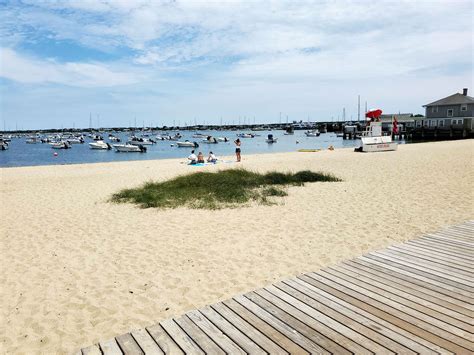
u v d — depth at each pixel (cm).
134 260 697
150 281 602
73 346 430
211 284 584
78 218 1041
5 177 2119
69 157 4781
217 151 5228
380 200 1167
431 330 344
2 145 6838
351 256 684
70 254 738
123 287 582
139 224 955
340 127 11594
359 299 411
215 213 1055
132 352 324
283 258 686
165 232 875
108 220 1009
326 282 461
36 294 564
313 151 3869
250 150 5303
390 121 8156
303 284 457
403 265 511
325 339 334
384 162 2339
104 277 622
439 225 858
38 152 6016
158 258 704
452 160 2278
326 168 2150
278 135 11662
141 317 491
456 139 5625
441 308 385
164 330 361
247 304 408
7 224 989
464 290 427
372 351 314
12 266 677
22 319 492
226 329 358
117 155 4962
